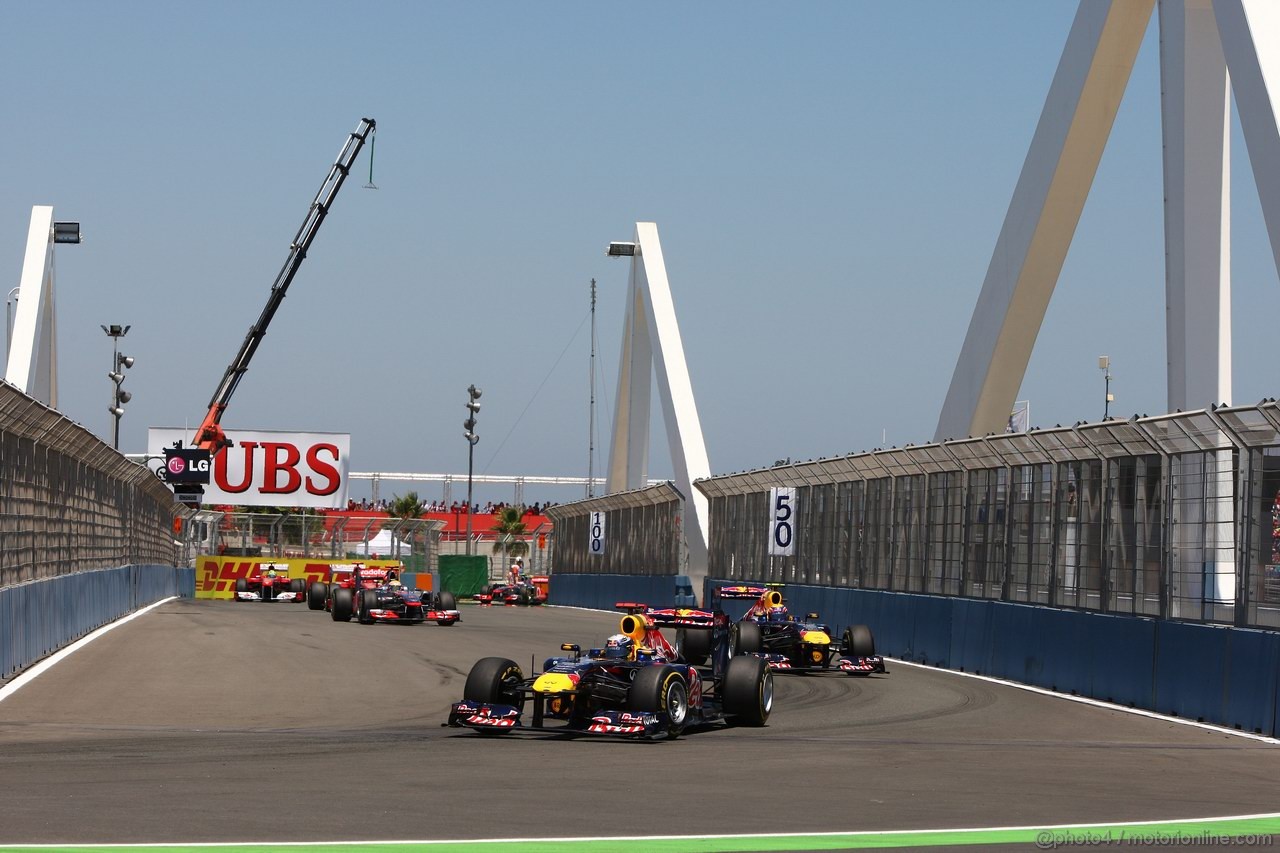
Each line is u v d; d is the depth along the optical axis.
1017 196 30.41
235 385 65.06
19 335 52.94
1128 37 26.78
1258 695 14.84
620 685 13.45
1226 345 24.61
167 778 9.83
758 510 39.03
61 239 56.22
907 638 25.50
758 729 14.20
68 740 12.27
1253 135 21.09
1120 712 16.83
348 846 7.36
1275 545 15.28
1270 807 9.58
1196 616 17.00
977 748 12.82
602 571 61.09
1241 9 21.42
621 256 61.59
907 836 8.05
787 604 32.94
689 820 8.45
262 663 20.73
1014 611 21.25
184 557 59.31
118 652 21.92
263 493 65.88
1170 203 25.19
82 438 24.30
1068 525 20.52
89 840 7.39
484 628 33.38
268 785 9.55
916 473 26.73
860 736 13.69
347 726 13.88
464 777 10.16
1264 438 15.52
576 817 8.47
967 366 32.47
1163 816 9.04
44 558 21.75
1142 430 17.98
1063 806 9.38
